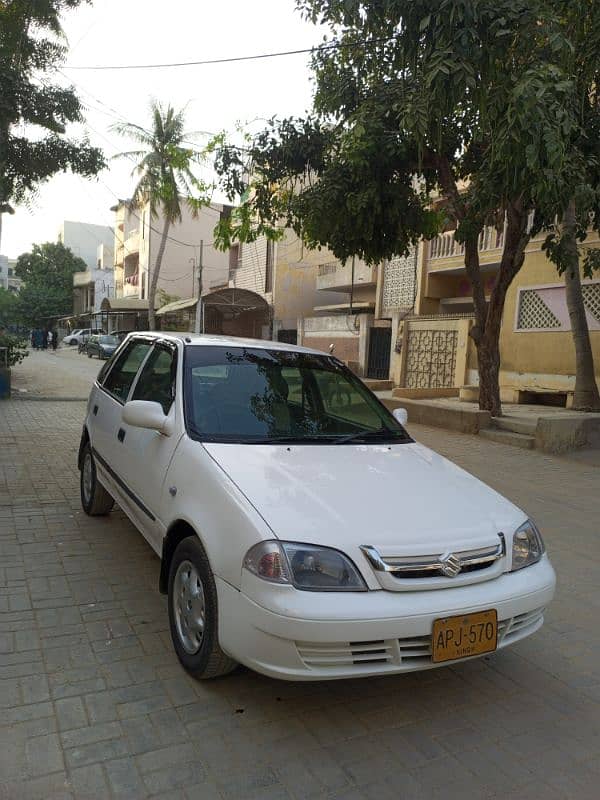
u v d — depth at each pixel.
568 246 9.12
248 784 2.39
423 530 2.79
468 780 2.49
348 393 4.35
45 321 57.75
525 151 5.96
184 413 3.61
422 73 6.85
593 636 3.80
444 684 3.20
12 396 13.88
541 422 9.51
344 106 9.19
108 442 4.73
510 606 2.81
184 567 3.12
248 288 31.25
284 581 2.53
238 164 10.01
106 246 59.81
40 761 2.45
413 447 3.95
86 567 4.37
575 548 5.38
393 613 2.53
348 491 3.01
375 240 10.12
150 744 2.58
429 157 9.48
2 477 6.71
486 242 16.97
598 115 8.05
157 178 25.92
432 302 19.72
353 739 2.70
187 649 3.05
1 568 4.29
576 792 2.46
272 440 3.57
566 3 6.95
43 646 3.29
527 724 2.89
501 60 5.94
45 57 10.27
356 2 6.93
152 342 4.80
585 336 12.24
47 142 10.88
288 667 2.51
